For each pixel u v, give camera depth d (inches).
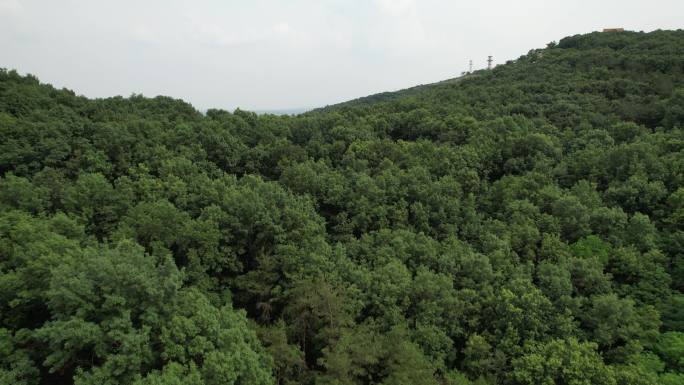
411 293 1503.4
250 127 3201.3
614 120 2942.9
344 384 1103.0
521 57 5565.9
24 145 2183.8
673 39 4212.6
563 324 1402.6
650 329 1441.9
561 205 2016.5
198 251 1604.3
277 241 1739.7
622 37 4751.5
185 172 2294.5
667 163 2145.7
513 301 1460.4
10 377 921.5
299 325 1379.2
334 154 2913.4
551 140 2721.5
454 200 2193.7
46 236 1343.5
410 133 3408.0
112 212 1820.9
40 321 1202.6
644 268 1688.0
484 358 1366.9
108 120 2753.4
